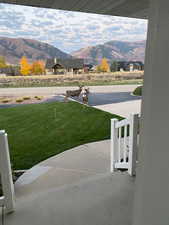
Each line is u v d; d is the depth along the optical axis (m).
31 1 2.81
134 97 12.55
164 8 0.71
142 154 0.91
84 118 8.13
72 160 3.98
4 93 12.20
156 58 0.77
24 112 8.98
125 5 2.95
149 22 0.82
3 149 1.78
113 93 13.68
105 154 4.29
